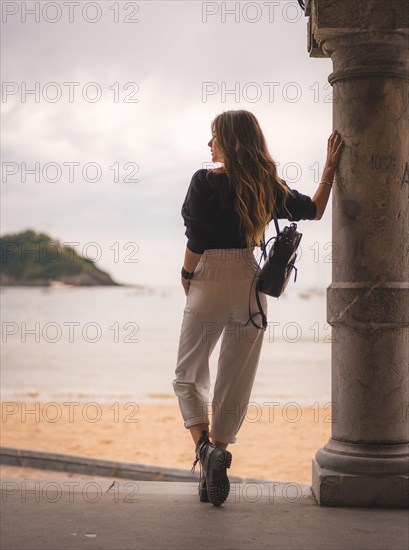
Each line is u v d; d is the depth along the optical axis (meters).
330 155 3.95
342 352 3.92
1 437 12.67
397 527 3.40
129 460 10.52
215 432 3.90
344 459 3.81
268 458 10.68
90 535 3.23
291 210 3.86
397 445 3.85
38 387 24.16
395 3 3.75
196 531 3.31
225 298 3.76
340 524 3.44
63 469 8.02
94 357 37.00
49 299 98.25
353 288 3.86
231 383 3.87
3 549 3.03
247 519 3.51
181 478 7.41
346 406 3.90
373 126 3.84
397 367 3.86
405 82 3.90
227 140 3.76
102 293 121.25
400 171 3.87
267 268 3.73
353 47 3.86
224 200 3.70
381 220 3.85
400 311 3.85
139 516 3.54
